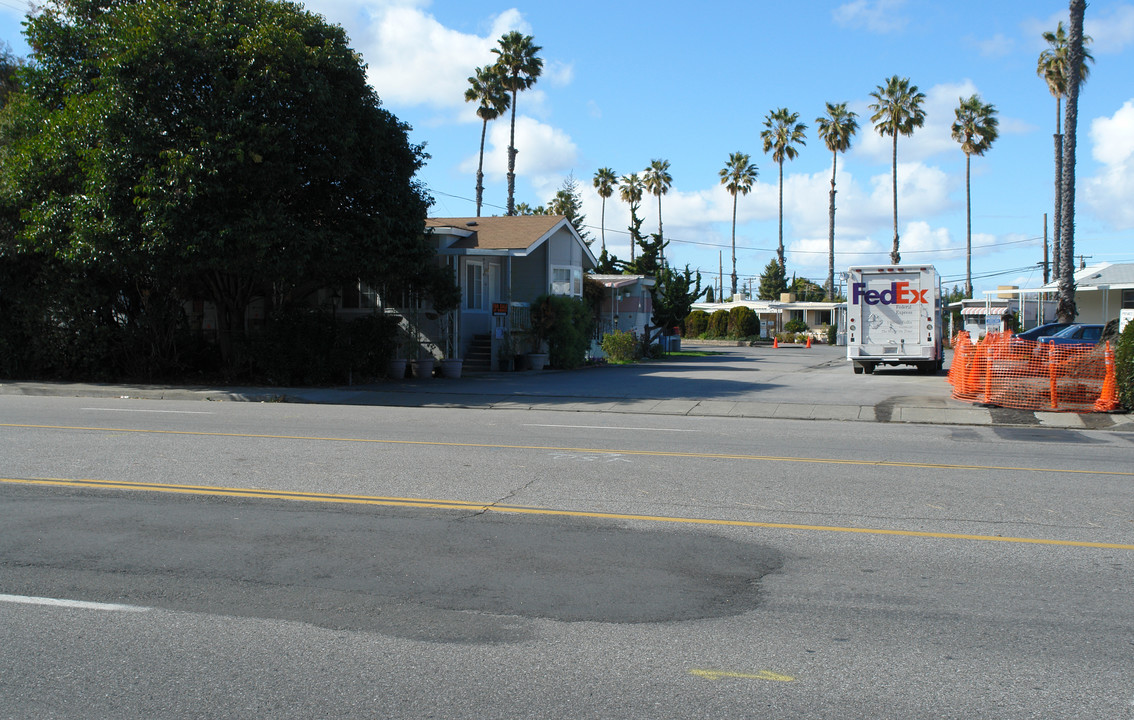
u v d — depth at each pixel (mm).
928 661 4629
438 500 8281
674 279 44375
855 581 5934
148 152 18109
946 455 11328
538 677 4426
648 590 5738
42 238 19578
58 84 20969
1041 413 16094
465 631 5035
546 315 27922
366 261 20562
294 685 4340
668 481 9258
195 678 4418
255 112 18469
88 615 5285
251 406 17469
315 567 6207
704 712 4051
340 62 19688
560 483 9109
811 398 18812
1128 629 5086
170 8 18422
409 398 19312
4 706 4121
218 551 6586
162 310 22203
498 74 52125
